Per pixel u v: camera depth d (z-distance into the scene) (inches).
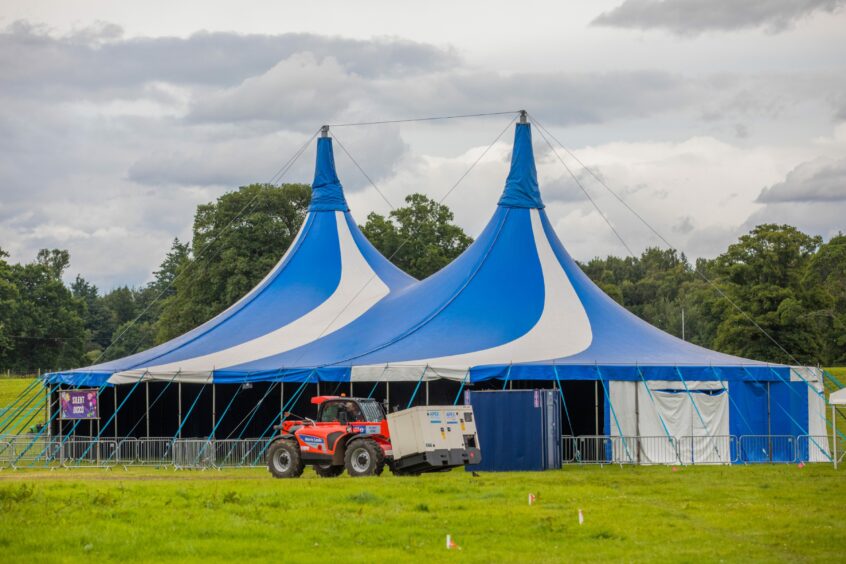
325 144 4042.8
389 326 3294.8
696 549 1445.6
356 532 1566.2
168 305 6181.1
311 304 3634.4
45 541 1483.8
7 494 1932.8
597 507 1836.9
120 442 3048.7
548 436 2637.8
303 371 2987.2
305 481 2278.5
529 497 1907.0
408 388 3292.3
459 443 2407.7
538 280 3297.2
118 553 1418.6
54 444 3073.3
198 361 3186.5
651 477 2396.7
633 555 1402.6
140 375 3021.7
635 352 3014.3
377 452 2380.7
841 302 7480.3
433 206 6747.1
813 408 3009.4
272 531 1566.2
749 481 2306.8
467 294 3282.5
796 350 6259.8
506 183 3533.5
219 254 6033.5
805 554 1414.9
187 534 1547.7
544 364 2847.0
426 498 1939.0
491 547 1466.5
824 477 2407.7
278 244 6082.7
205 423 3533.5
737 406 2933.1
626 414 2866.6
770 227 6560.0
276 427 2532.0
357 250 3902.6
